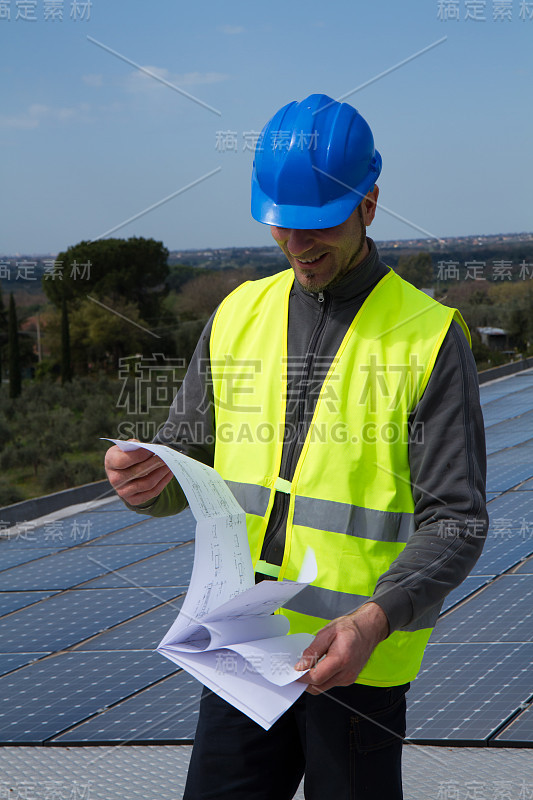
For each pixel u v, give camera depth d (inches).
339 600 73.0
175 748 121.3
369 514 72.8
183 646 64.6
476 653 136.6
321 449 73.9
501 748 112.7
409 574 63.4
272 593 61.7
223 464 81.0
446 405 70.0
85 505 280.1
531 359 481.4
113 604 172.1
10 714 130.8
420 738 115.5
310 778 75.2
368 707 73.0
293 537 74.9
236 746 78.4
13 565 209.6
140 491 78.5
